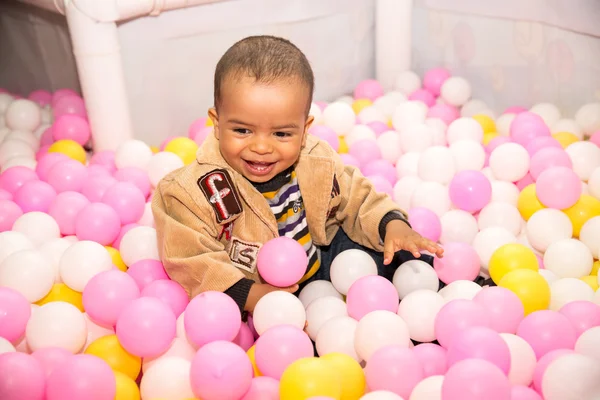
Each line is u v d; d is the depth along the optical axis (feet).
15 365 4.50
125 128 8.97
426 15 11.30
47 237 6.89
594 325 5.40
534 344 5.21
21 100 10.28
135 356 5.32
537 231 6.95
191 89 9.84
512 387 4.62
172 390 4.86
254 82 5.30
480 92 10.93
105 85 8.66
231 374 4.60
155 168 8.09
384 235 6.34
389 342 5.15
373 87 11.09
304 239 6.43
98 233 6.80
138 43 9.08
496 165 8.03
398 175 8.58
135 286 5.71
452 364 4.79
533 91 10.07
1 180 8.02
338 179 6.54
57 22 10.25
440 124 9.73
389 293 5.70
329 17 10.89
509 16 10.02
